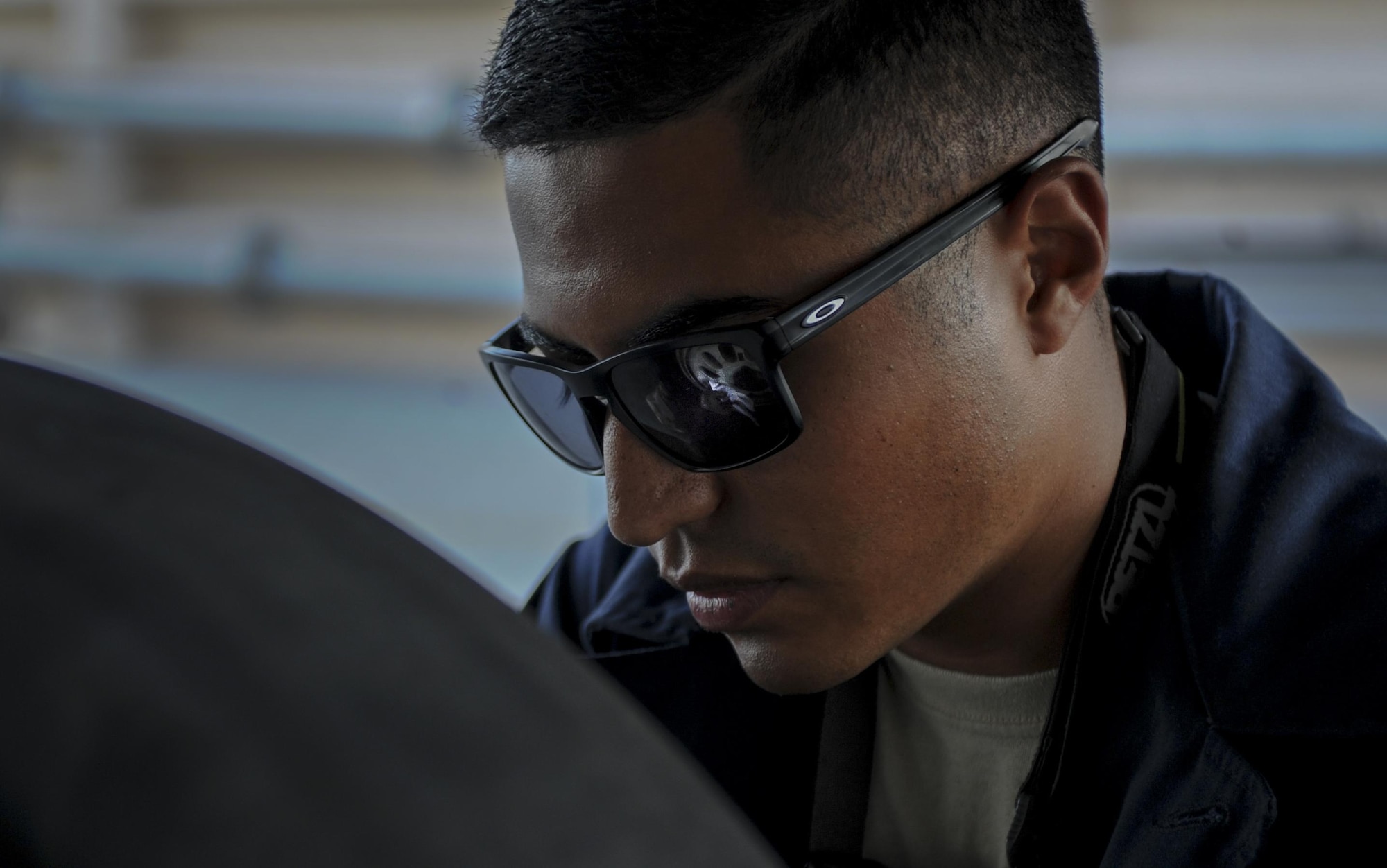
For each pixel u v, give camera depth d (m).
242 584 0.25
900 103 0.71
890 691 1.00
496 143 0.74
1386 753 0.76
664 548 0.82
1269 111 3.15
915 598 0.79
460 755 0.24
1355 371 3.32
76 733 0.22
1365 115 3.10
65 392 0.29
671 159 0.69
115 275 4.36
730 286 0.70
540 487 3.55
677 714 1.06
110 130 4.42
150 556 0.25
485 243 4.27
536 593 1.25
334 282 4.19
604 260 0.71
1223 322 0.96
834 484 0.74
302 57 4.48
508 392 0.88
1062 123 0.81
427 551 0.29
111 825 0.21
